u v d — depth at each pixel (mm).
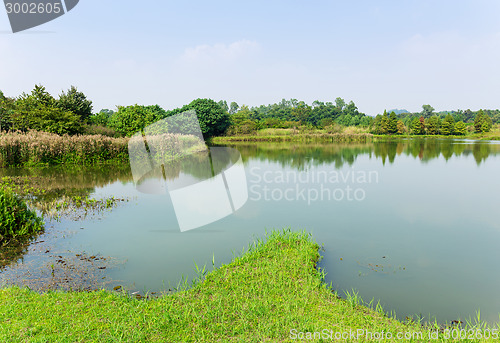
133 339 2699
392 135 51688
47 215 6699
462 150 24703
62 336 2686
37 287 3760
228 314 3154
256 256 4699
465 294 3805
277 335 2799
